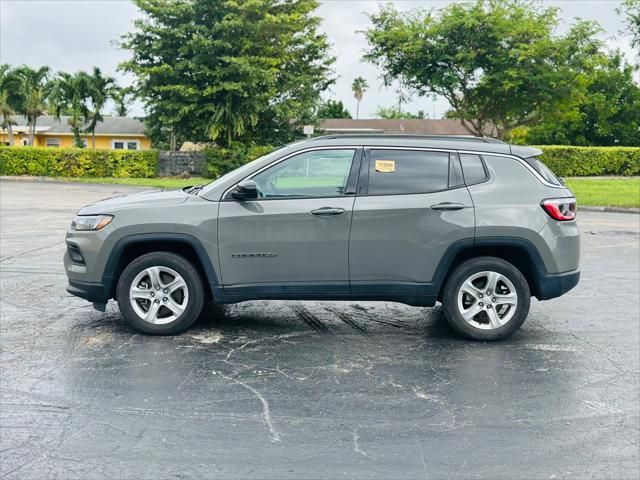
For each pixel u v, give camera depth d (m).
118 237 5.98
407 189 6.03
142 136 51.59
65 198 21.27
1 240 12.07
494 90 28.80
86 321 6.64
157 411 4.42
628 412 4.53
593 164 34.03
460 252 6.12
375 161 6.09
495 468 3.70
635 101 43.19
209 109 30.64
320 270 5.99
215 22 30.77
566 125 44.25
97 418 4.29
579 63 28.92
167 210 6.00
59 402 4.55
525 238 5.95
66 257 6.36
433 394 4.81
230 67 30.41
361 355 5.71
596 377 5.22
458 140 6.26
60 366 5.28
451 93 30.14
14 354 5.56
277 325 6.63
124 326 6.47
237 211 5.96
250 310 7.21
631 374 5.30
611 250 11.93
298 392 4.80
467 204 5.97
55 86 42.12
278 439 4.02
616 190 25.28
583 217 17.89
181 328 6.16
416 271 5.99
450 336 6.33
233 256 5.97
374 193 6.01
